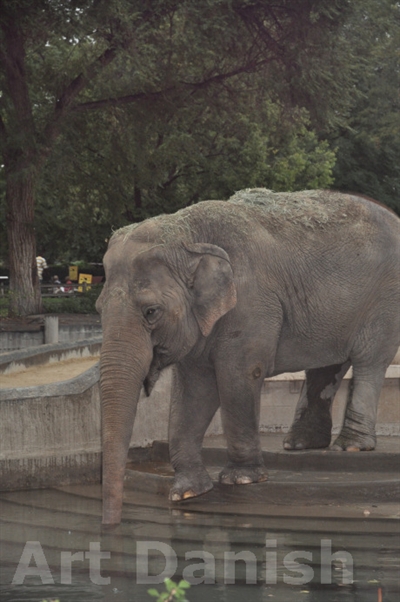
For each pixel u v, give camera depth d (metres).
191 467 9.58
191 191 42.09
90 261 53.97
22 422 10.56
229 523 8.63
